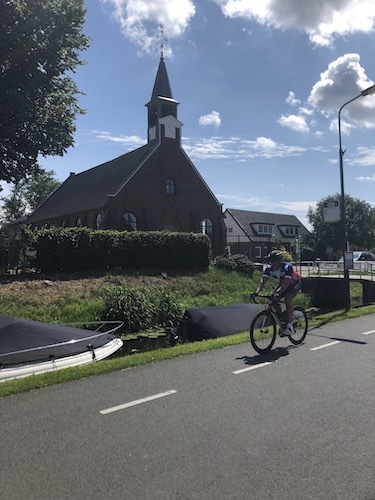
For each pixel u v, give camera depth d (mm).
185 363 7199
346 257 15484
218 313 12883
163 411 4984
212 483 3402
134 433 4371
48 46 20938
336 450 3949
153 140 40562
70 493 3273
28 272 19891
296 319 8648
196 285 22750
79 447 4066
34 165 24266
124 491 3299
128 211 37531
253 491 3281
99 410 5047
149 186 38812
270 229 68812
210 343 8719
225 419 4711
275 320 8094
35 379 6266
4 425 4629
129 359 7375
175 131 40875
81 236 20922
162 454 3904
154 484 3395
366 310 13453
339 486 3340
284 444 4086
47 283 17891
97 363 7180
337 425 4520
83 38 22422
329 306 25219
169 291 19141
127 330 15188
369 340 8930
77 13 21531
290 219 74812
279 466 3664
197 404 5195
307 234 74062
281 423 4586
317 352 7902
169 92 41156
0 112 20031
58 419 4781
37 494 3262
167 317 16500
